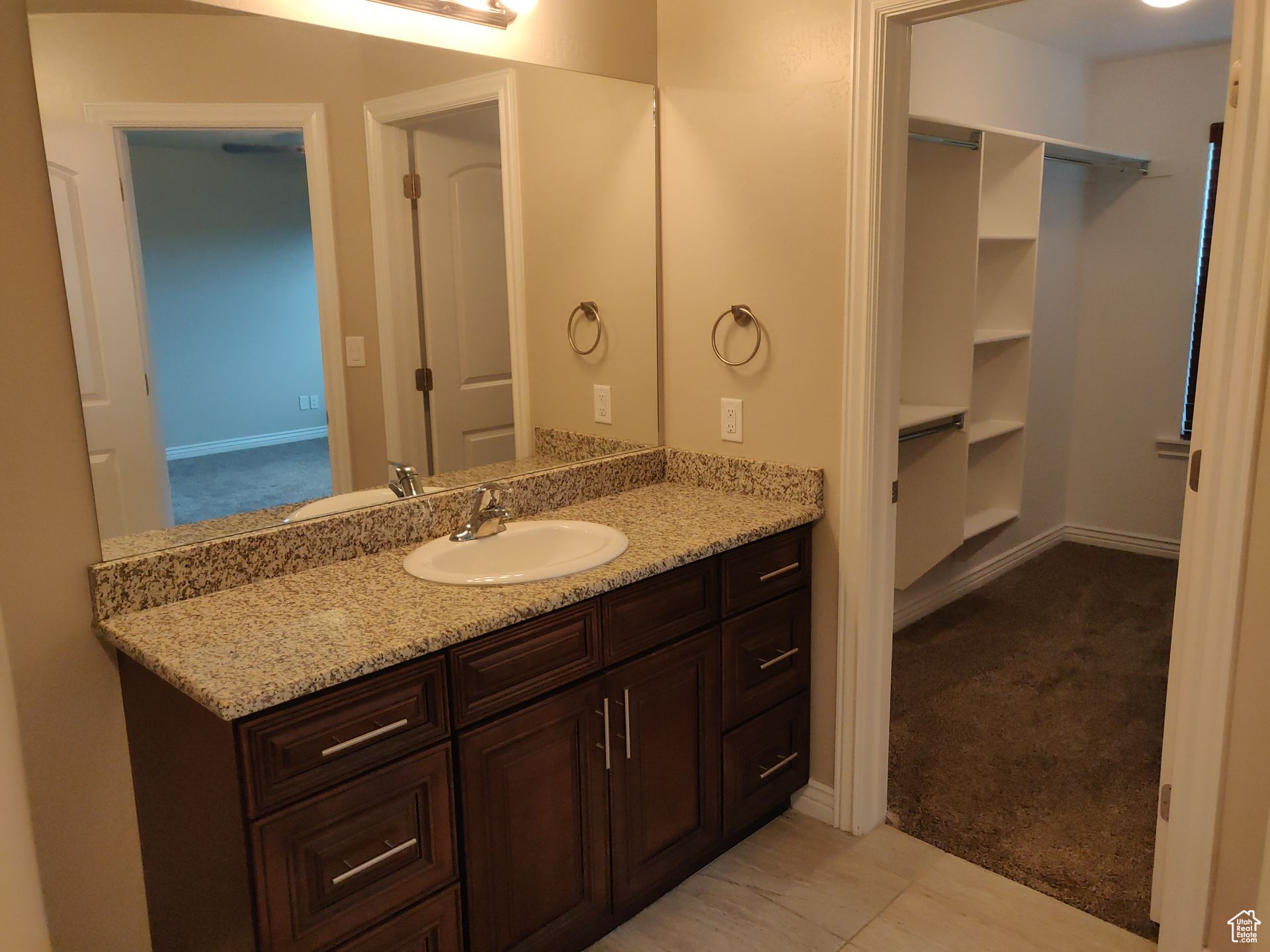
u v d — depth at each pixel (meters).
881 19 1.98
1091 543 4.70
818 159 2.13
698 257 2.41
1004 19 3.42
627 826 1.97
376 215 1.96
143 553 1.68
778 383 2.31
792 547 2.25
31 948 1.62
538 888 1.81
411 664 1.53
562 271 2.29
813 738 2.43
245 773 1.36
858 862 2.26
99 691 1.65
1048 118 3.99
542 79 2.18
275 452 1.85
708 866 2.25
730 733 2.18
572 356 2.34
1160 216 4.22
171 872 1.65
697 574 2.01
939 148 3.31
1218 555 1.70
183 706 1.47
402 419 2.05
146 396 1.66
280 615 1.64
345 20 1.86
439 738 1.59
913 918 2.06
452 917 1.66
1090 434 4.61
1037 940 1.99
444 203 2.06
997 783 2.58
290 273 1.84
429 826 1.60
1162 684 3.17
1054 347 4.36
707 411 2.47
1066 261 4.33
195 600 1.72
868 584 2.24
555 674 1.76
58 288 1.54
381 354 2.00
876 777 2.36
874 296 2.09
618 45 2.31
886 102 2.02
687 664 2.03
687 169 2.38
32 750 1.59
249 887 1.40
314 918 1.47
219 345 1.75
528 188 2.20
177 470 1.71
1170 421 4.36
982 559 4.17
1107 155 3.90
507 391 2.24
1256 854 1.75
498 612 1.64
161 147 1.65
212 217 1.72
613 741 1.90
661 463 2.57
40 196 1.51
